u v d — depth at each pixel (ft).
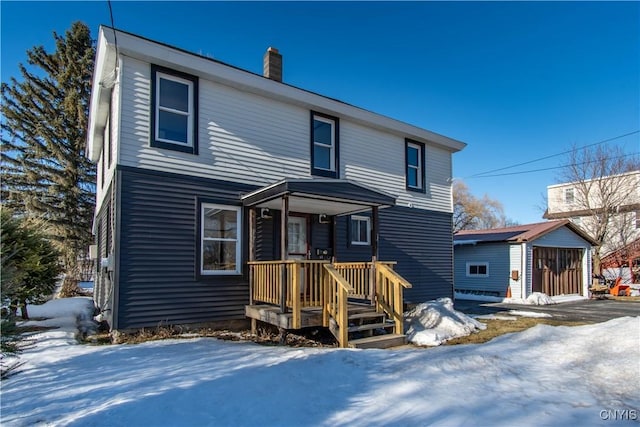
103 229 33.24
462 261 59.98
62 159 67.10
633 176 74.64
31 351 17.48
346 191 24.07
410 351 18.38
